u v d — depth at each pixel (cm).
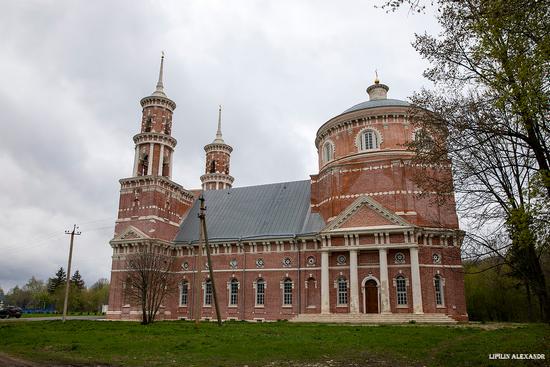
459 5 1783
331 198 5412
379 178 5228
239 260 5831
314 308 5172
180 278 6191
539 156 1759
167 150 6919
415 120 2338
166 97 7100
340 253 5125
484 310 6128
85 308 12738
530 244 1853
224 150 9381
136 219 6291
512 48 1612
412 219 4916
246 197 6856
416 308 4506
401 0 1527
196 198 7269
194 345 2392
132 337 2875
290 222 5859
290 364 1823
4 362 1898
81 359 1973
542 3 1410
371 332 3147
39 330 3625
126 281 5350
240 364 1822
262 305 5506
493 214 2280
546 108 1625
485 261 2805
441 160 2266
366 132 5600
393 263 4853
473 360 1803
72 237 5494
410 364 1811
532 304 5659
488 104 1931
